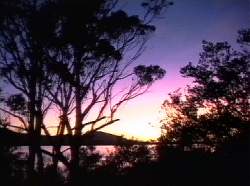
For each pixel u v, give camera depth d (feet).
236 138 66.28
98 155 70.54
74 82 73.72
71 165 69.62
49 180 69.31
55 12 72.18
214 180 62.03
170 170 65.57
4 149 70.44
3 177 68.23
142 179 66.39
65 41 72.49
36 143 70.79
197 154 65.36
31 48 73.72
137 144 70.54
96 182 68.18
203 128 70.03
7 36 73.51
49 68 72.90
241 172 60.85
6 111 71.82
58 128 72.23
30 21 72.54
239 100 70.54
